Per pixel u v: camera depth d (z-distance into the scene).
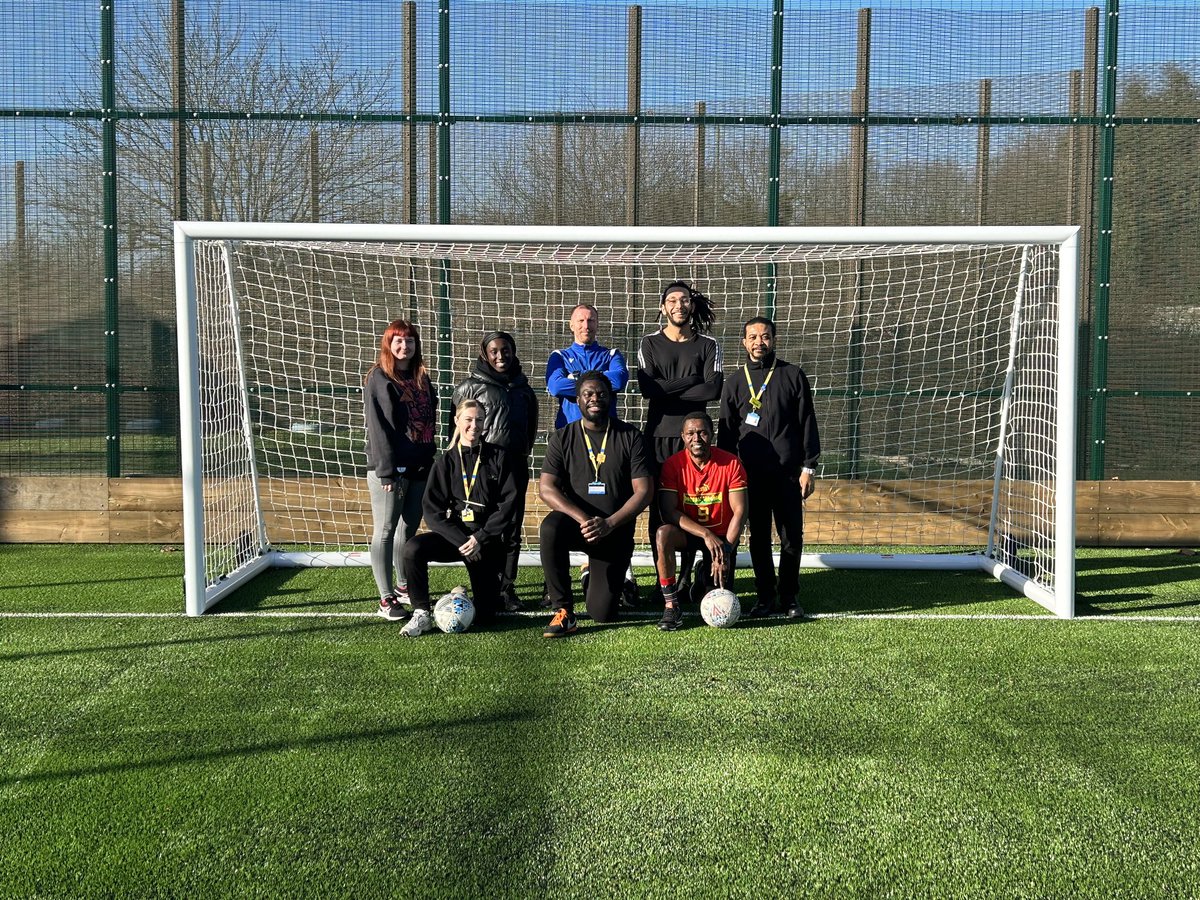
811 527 8.02
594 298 7.90
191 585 5.66
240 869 2.88
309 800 3.30
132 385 7.95
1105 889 2.79
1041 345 7.21
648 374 5.83
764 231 5.62
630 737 3.83
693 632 5.31
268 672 4.61
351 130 7.95
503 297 7.88
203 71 7.87
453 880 2.82
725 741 3.79
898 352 7.90
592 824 3.14
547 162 7.99
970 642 5.12
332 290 7.77
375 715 4.05
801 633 5.29
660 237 5.65
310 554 7.06
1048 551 6.79
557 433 5.44
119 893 2.77
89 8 7.83
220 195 7.95
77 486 7.90
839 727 3.93
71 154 7.87
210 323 6.50
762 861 2.93
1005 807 3.25
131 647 5.02
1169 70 7.78
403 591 6.08
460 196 7.99
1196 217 7.82
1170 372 7.93
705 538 5.41
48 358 7.93
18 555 7.48
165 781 3.44
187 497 5.66
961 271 7.81
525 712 4.09
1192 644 5.08
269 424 7.77
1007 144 7.91
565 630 5.23
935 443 7.94
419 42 7.90
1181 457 7.95
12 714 4.07
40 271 7.91
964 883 2.82
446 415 7.93
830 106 7.93
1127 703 4.20
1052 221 7.92
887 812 3.22
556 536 5.23
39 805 3.27
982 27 7.88
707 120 7.96
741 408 5.66
